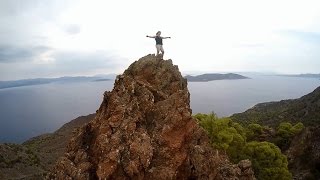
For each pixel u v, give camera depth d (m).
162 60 37.62
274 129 108.94
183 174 30.58
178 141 30.75
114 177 27.73
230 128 62.69
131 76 35.91
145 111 32.28
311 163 87.25
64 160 29.36
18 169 71.31
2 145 80.31
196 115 66.00
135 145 28.86
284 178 62.06
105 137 29.34
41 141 110.50
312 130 96.25
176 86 36.09
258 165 61.12
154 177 28.36
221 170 37.38
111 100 32.12
